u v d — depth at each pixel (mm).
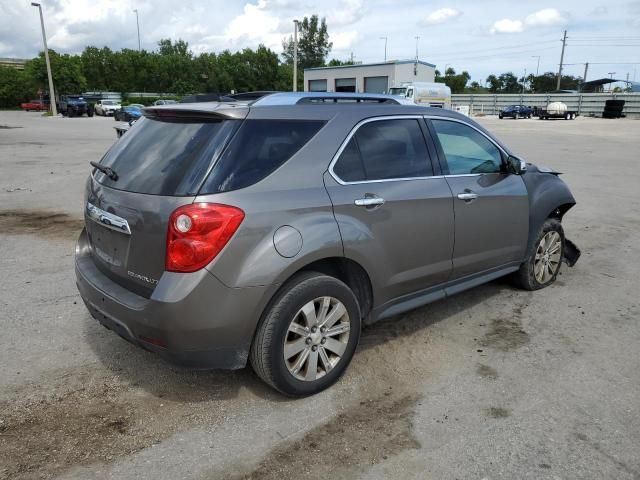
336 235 3215
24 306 4680
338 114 3486
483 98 68250
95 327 4289
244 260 2883
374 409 3248
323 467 2736
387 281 3670
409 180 3760
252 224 2898
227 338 2936
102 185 3379
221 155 2941
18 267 5738
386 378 3611
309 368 3285
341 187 3344
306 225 3098
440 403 3314
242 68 71688
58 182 11312
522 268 5121
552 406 3293
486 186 4379
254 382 3521
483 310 4793
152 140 3273
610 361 3871
